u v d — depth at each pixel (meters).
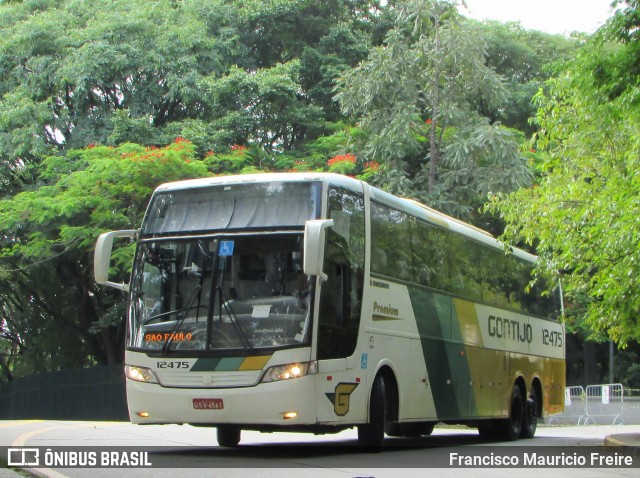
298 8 35.53
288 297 11.52
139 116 30.98
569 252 17.05
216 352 11.43
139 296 12.13
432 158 27.66
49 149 31.00
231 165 29.19
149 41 31.92
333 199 12.14
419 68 27.34
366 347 12.51
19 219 27.42
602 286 16.02
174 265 12.05
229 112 31.02
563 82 17.19
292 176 12.14
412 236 14.62
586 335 36.59
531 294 20.36
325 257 11.74
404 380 13.69
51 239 28.44
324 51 36.16
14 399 40.66
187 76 31.23
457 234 16.59
